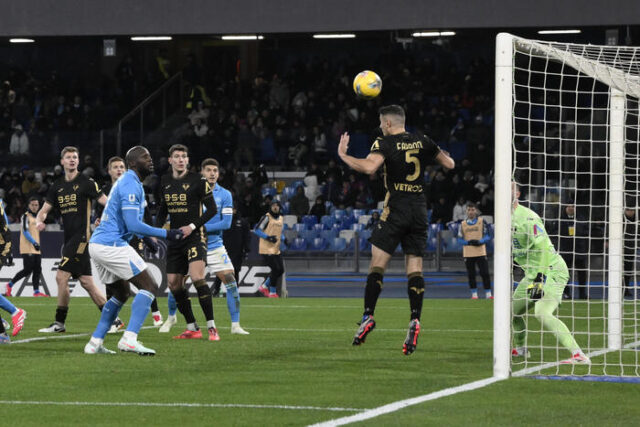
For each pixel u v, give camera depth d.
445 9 68.81
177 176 27.84
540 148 72.19
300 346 26.12
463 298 53.25
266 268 53.72
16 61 98.94
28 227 51.12
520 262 23.75
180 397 16.97
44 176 78.56
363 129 84.12
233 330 30.44
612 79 25.31
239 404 16.20
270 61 98.69
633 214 49.06
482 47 94.75
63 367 21.08
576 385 18.66
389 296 55.34
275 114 88.62
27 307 43.53
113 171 31.36
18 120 90.19
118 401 16.53
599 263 59.62
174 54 97.69
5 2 74.00
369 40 97.75
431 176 79.06
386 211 23.19
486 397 17.05
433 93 90.25
